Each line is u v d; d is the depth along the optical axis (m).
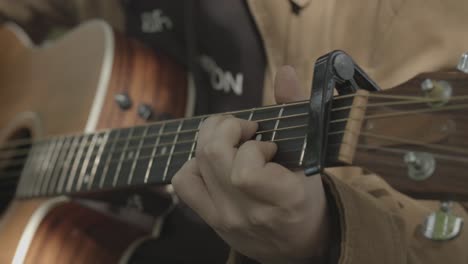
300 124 0.58
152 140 0.72
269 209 0.56
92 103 0.89
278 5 0.78
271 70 0.80
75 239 0.88
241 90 0.85
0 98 1.06
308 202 0.56
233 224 0.59
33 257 0.88
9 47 1.10
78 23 1.24
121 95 0.89
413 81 0.53
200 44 0.89
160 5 0.96
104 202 0.86
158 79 0.91
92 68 0.92
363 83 0.58
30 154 0.93
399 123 0.53
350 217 0.57
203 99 0.89
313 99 0.56
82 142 0.85
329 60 0.56
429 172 0.51
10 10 1.26
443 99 0.51
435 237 0.59
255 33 0.83
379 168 0.53
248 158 0.55
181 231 0.88
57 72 0.98
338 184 0.58
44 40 1.32
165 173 0.68
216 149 0.57
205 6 0.86
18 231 0.89
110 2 1.13
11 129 1.00
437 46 0.69
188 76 0.93
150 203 0.86
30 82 1.03
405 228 0.59
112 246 0.89
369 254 0.57
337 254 0.57
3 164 0.99
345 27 0.74
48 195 0.87
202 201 0.60
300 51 0.77
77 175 0.83
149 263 0.91
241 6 0.84
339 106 0.56
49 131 0.94
